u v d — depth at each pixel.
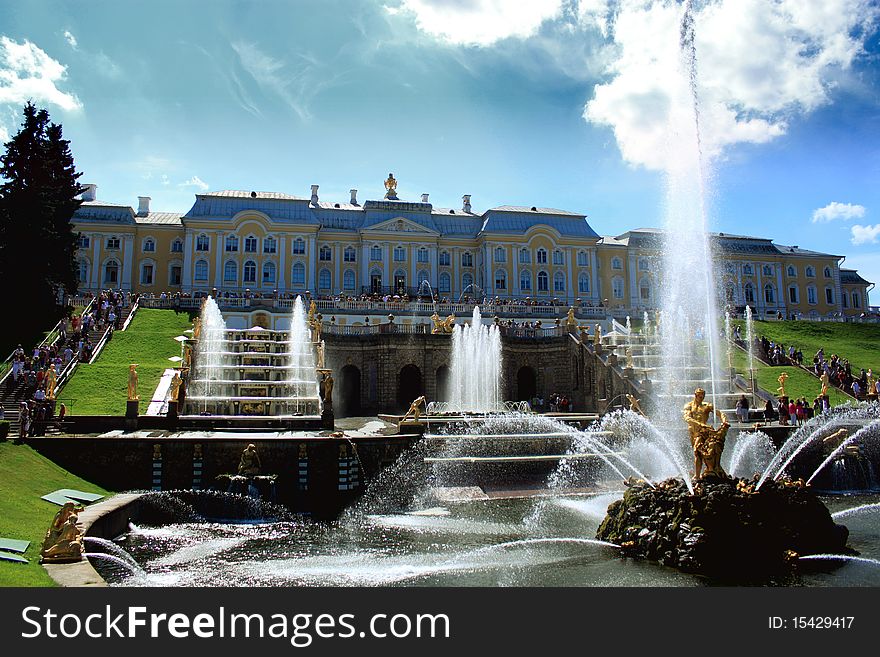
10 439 26.42
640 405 38.16
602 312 65.88
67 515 15.30
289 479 27.25
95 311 53.19
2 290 48.19
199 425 30.98
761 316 79.75
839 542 17.66
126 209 79.50
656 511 17.95
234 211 78.12
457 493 28.00
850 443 32.03
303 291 77.38
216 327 53.59
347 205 86.88
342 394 49.44
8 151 56.97
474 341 49.53
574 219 87.38
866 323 72.00
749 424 34.78
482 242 83.12
